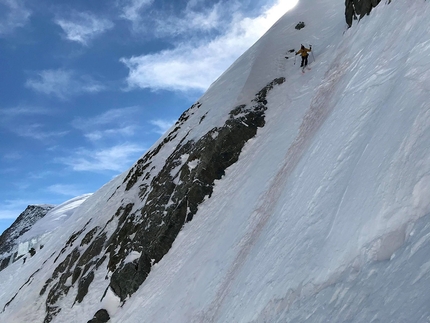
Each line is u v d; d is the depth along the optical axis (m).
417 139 5.05
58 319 17.77
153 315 12.54
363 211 5.20
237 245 10.87
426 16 8.26
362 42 12.93
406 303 3.30
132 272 15.83
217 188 16.34
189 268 13.06
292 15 26.70
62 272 21.92
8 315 21.92
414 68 6.80
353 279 4.48
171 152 23.09
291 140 13.15
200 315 9.92
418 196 4.36
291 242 7.20
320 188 7.51
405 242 4.11
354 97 9.13
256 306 6.80
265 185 12.25
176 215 16.33
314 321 4.50
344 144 7.74
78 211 34.72
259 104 18.55
